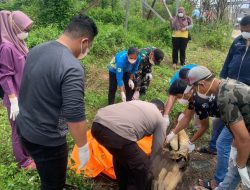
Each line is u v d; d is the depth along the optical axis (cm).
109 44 885
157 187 371
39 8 1047
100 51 841
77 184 388
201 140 523
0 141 470
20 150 403
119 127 329
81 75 265
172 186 379
